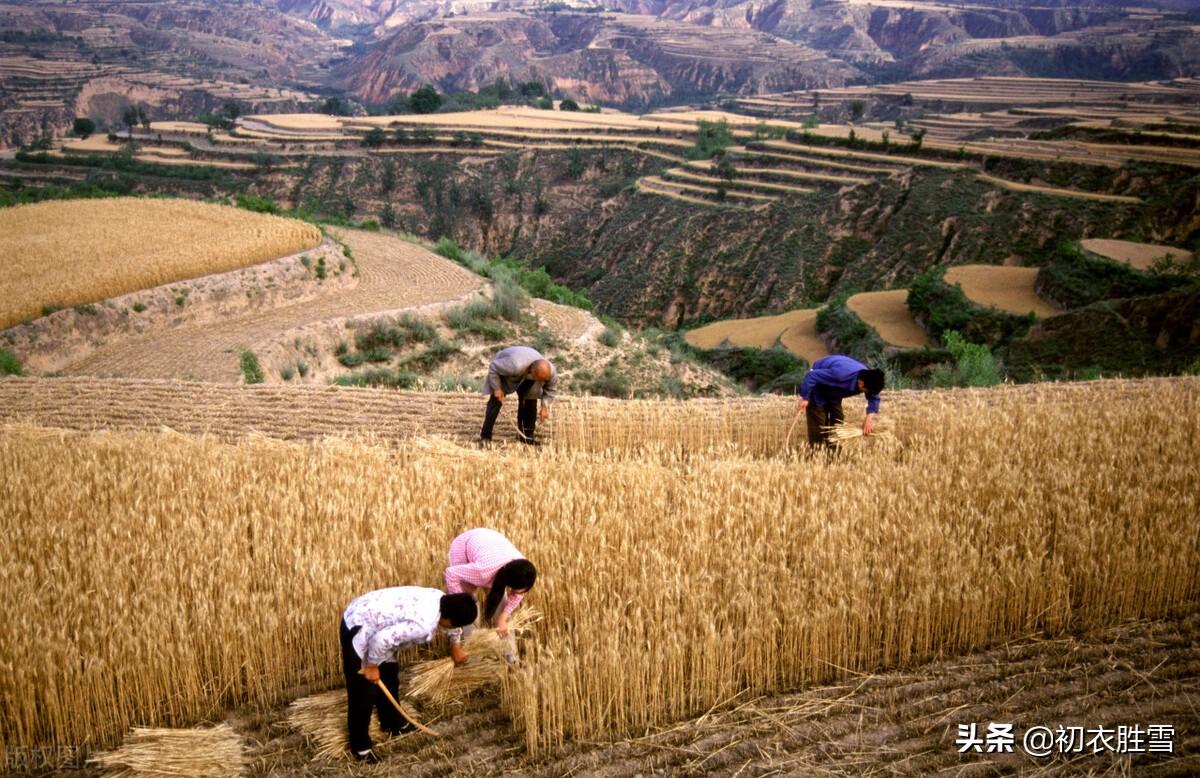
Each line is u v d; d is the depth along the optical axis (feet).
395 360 101.14
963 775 18.16
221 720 20.52
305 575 21.81
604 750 19.36
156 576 21.72
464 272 142.41
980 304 212.23
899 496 26.13
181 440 34.24
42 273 99.19
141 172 558.15
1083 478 26.96
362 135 617.21
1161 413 33.47
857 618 21.59
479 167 558.15
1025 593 22.79
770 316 265.34
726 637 20.43
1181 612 23.29
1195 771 17.89
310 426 43.01
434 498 26.58
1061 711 19.98
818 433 36.04
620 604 20.98
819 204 387.96
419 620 18.56
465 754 19.40
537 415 42.37
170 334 97.60
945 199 356.59
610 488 27.66
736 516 24.99
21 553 23.53
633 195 473.26
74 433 36.52
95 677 19.34
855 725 19.86
